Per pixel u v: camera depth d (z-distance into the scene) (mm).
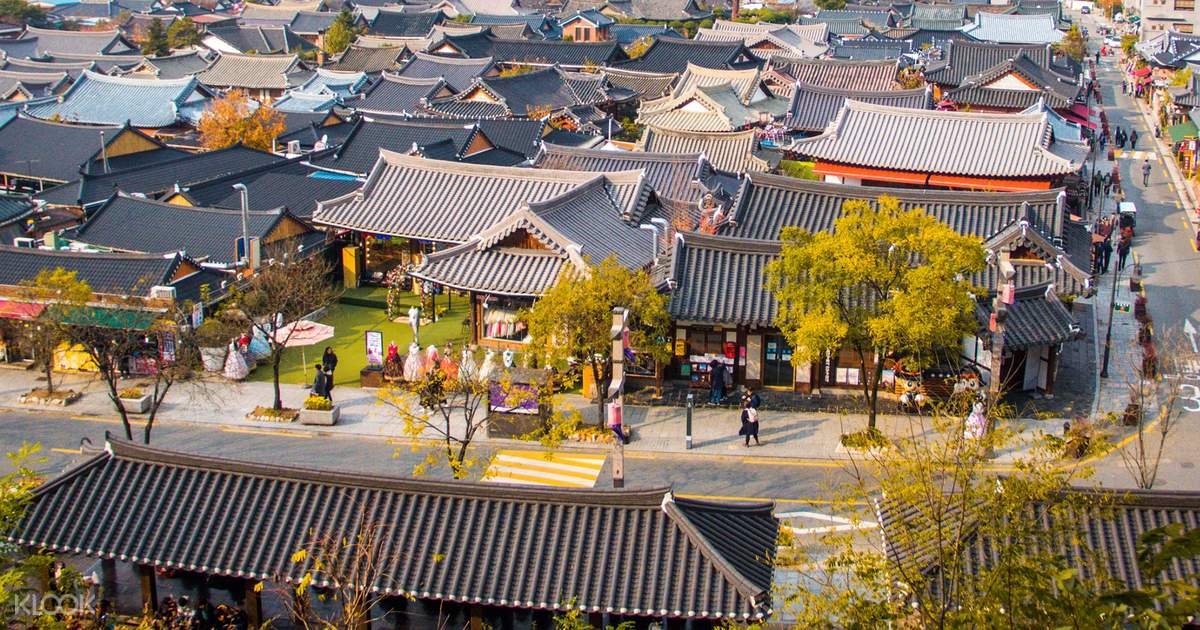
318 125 101188
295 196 72312
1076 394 51000
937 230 42875
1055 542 25953
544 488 29375
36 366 54156
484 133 85125
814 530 38000
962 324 43219
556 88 114312
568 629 26203
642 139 87375
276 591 30391
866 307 48156
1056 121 84375
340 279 66875
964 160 74750
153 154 89750
